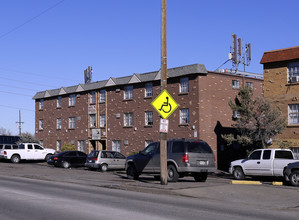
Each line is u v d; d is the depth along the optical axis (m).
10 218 9.22
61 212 10.02
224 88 36.56
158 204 11.67
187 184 16.95
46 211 10.16
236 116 37.06
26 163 40.19
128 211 10.28
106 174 25.84
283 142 26.62
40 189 15.40
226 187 15.68
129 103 41.19
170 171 18.66
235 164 23.52
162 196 13.84
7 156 39.09
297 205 12.26
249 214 10.22
